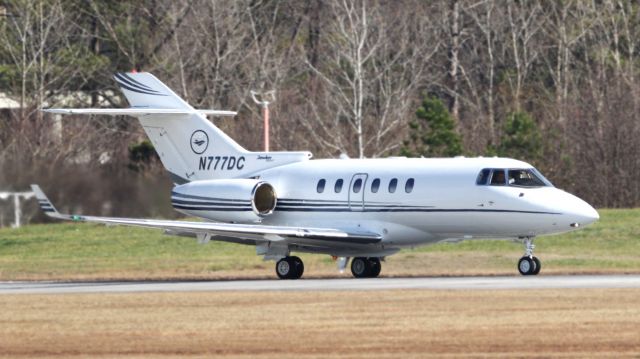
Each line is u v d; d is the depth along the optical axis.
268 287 120.88
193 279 143.38
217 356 82.56
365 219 139.62
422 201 136.00
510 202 131.62
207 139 148.88
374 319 95.00
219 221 144.00
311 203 142.62
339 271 149.38
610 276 131.75
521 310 97.75
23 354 85.00
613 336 86.00
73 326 96.00
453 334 87.81
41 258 177.88
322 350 83.38
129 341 88.56
